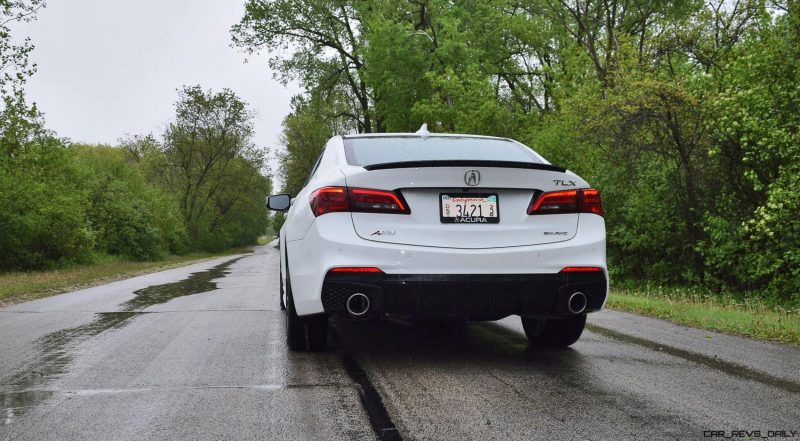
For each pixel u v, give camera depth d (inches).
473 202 152.9
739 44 510.0
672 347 184.5
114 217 1765.5
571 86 958.4
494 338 201.0
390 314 148.9
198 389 136.9
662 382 140.3
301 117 2039.9
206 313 277.3
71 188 1296.8
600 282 157.6
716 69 583.2
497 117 1002.1
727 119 474.3
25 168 1047.0
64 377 150.7
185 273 694.5
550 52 1336.1
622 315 263.7
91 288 489.7
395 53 1218.0
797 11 461.4
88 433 107.5
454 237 150.3
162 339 205.8
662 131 567.8
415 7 1350.9
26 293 463.2
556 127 759.1
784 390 133.3
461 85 1052.5
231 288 432.8
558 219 157.5
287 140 2091.5
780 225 446.0
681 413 116.6
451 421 112.2
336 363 162.9
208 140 2476.6
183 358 172.1
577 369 154.0
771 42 463.8
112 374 153.3
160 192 2209.6
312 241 153.3
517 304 152.0
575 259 155.6
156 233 1870.1
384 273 146.8
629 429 107.3
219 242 2898.6
